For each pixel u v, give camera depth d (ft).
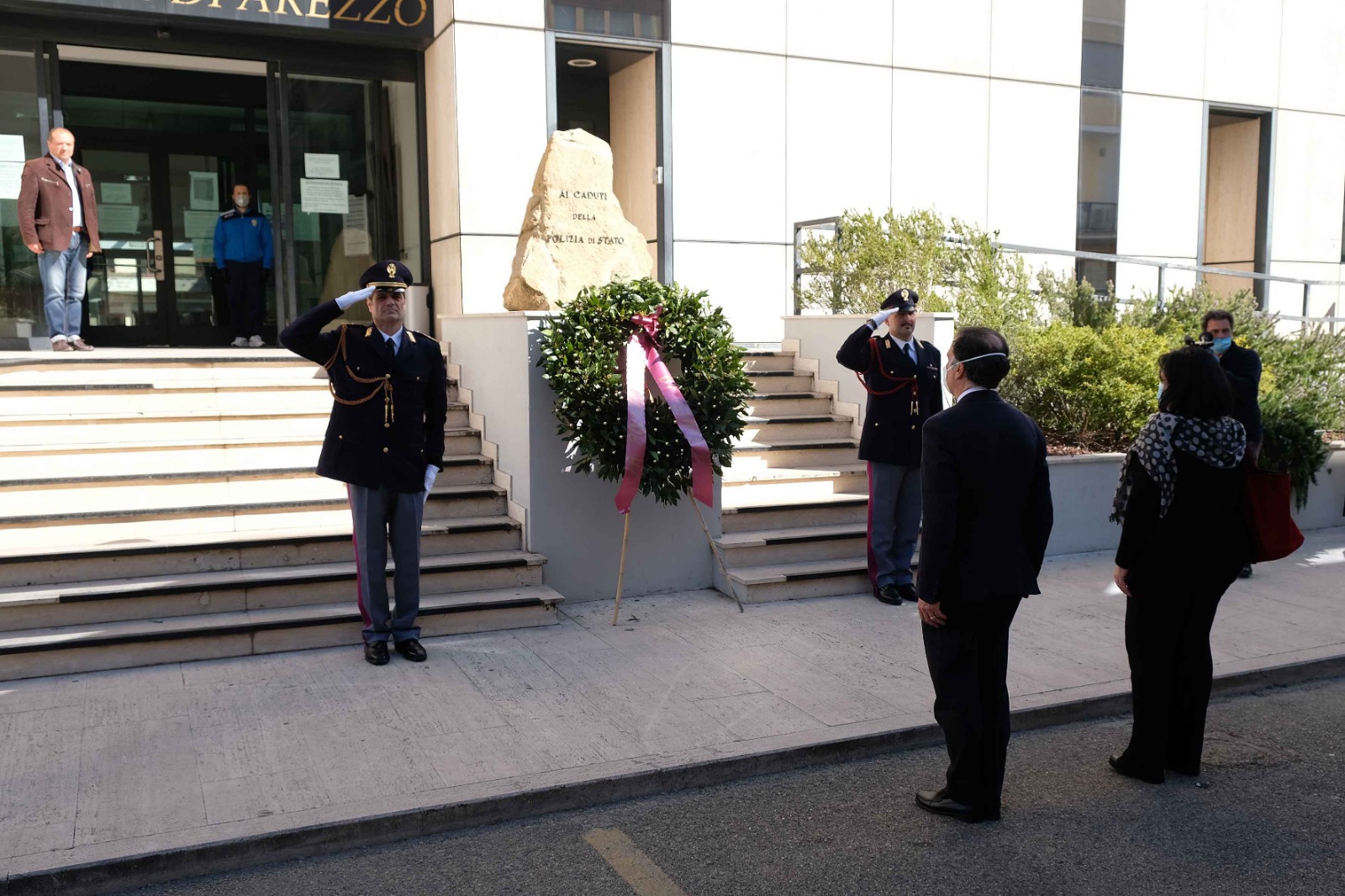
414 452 18.49
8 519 19.56
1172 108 42.98
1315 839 13.10
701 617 21.76
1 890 11.27
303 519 21.90
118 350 27.32
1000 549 12.91
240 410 24.57
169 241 36.14
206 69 35.27
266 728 15.62
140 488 21.20
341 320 33.58
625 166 36.52
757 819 13.65
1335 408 32.68
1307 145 46.80
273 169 32.63
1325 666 19.74
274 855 12.43
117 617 18.67
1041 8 39.86
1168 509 14.20
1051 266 41.04
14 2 28.58
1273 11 44.96
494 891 11.81
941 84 38.27
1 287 30.07
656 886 11.91
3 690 17.01
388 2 31.96
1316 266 47.96
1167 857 12.60
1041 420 30.19
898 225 30.40
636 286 22.00
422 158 33.96
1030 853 12.70
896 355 22.35
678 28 34.17
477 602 20.49
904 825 13.47
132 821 12.66
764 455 26.32
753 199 35.70
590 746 15.14
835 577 23.56
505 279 32.42
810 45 36.09
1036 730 17.03
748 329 36.01
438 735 15.44
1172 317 34.50
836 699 17.11
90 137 34.76
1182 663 14.92
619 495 20.79
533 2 32.09
